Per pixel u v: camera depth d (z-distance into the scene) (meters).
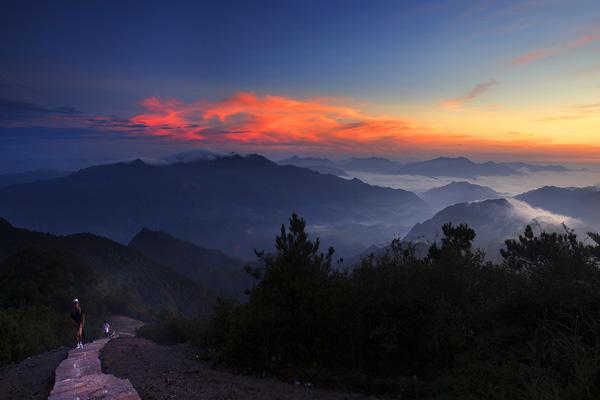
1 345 27.22
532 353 7.23
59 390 8.57
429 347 9.10
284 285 11.39
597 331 6.75
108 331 31.34
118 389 8.55
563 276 8.81
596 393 5.56
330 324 10.62
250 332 11.73
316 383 9.62
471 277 10.33
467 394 6.92
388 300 9.98
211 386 9.30
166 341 29.25
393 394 8.42
